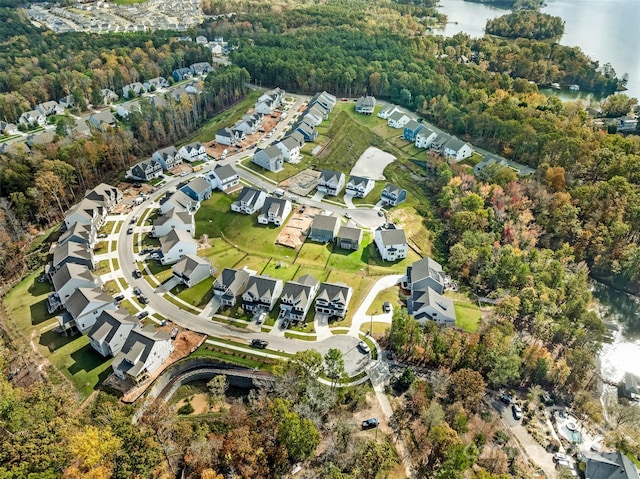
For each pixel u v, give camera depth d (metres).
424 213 162.75
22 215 142.00
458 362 102.75
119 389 94.56
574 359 103.19
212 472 72.00
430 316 113.44
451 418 90.88
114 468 69.94
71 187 158.12
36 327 108.81
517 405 98.81
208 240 143.25
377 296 122.56
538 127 189.25
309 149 197.38
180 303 118.00
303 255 137.50
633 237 145.88
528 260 133.75
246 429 80.62
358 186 167.12
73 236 130.75
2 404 76.62
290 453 78.81
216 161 185.50
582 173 170.25
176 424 82.44
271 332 110.50
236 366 101.12
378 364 103.31
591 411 97.44
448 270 136.12
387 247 134.75
